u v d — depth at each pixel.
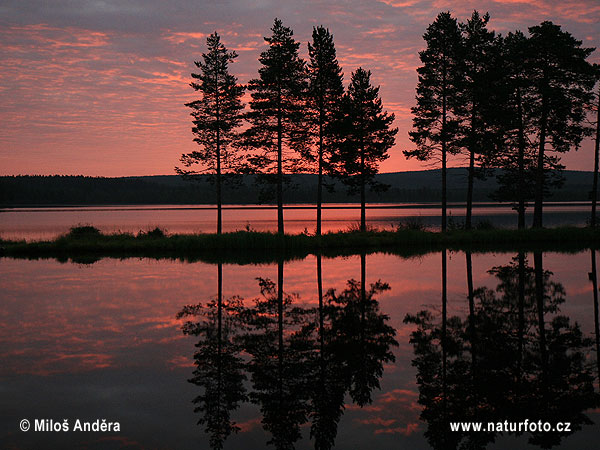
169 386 6.46
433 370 7.05
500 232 32.56
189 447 4.75
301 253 26.42
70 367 7.20
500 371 6.97
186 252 27.45
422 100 35.38
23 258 24.05
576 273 16.69
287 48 35.03
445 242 31.72
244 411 5.67
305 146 36.16
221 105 36.72
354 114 36.81
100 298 12.80
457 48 34.25
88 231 34.09
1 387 6.37
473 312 10.81
